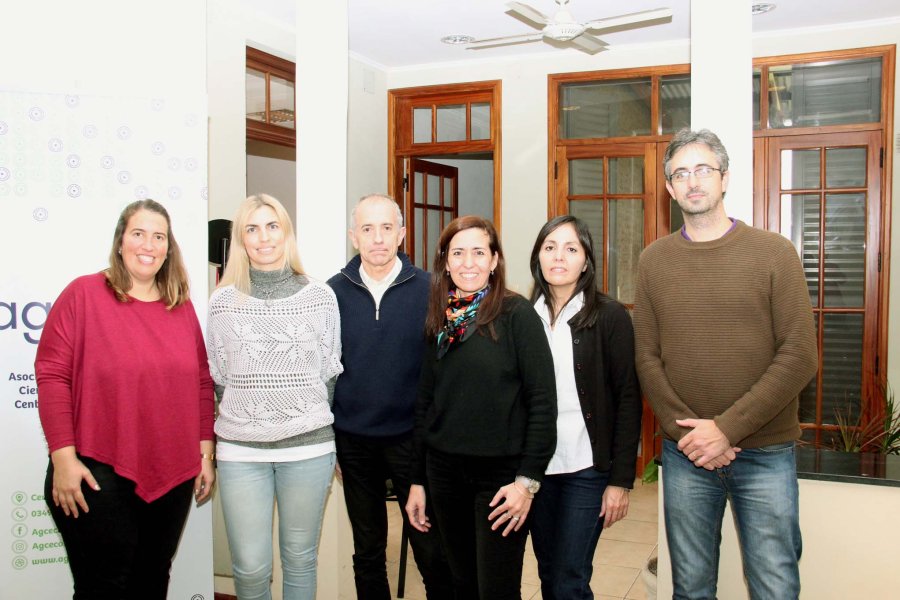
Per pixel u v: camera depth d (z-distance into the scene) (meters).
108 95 2.21
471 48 4.20
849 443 3.25
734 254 1.77
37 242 2.16
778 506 1.77
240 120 3.97
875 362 4.60
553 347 1.92
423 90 5.39
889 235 4.53
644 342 1.89
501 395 1.78
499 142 5.25
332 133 2.67
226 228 3.02
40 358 1.85
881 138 4.51
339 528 2.66
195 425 1.99
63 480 1.79
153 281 2.00
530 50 5.04
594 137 5.09
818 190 4.66
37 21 2.29
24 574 2.19
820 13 4.30
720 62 2.21
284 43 4.30
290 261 2.02
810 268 4.74
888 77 4.45
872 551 2.03
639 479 4.85
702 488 1.86
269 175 5.34
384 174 5.48
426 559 2.06
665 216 4.92
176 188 2.27
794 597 1.78
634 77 4.96
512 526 1.76
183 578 2.34
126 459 1.84
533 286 2.03
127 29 2.36
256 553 1.97
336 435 2.16
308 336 1.97
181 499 1.97
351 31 4.61
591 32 4.43
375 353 2.08
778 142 4.70
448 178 5.98
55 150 2.17
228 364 1.98
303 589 2.04
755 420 1.70
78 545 1.84
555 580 1.90
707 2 2.21
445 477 1.84
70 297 1.87
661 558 2.25
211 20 3.71
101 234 2.21
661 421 1.83
